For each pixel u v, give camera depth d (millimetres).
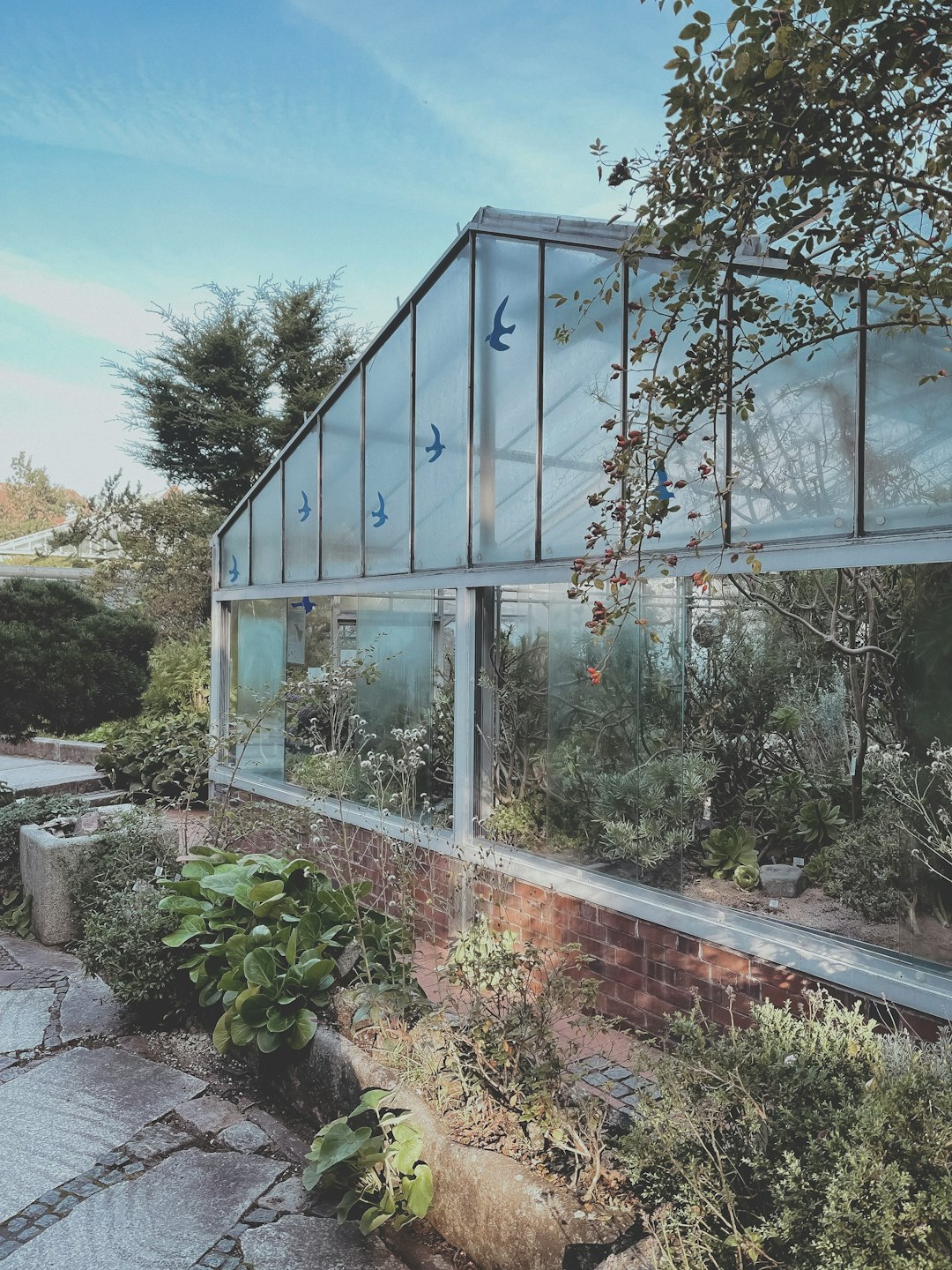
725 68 1991
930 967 3283
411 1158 2635
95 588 19391
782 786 5016
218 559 8469
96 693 8438
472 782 5320
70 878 5457
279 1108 3527
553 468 4684
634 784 4395
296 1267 2590
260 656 7832
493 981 2969
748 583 5020
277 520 7492
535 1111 2588
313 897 4258
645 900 4191
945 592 3340
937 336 3029
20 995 4672
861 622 4367
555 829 4820
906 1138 1896
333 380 22562
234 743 7117
